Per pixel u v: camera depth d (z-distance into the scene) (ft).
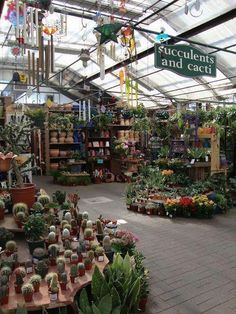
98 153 35.12
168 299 8.91
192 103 38.91
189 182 22.91
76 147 36.47
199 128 23.85
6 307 6.36
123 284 7.07
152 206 18.98
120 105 36.50
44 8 12.91
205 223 17.06
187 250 12.86
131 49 16.05
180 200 18.52
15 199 10.85
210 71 13.76
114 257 8.50
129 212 19.66
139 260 9.36
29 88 31.42
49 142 35.06
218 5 21.52
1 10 10.89
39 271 7.43
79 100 42.34
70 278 7.36
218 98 43.04
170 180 23.29
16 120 17.87
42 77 18.08
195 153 22.74
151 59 34.14
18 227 9.63
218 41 27.68
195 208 18.11
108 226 11.48
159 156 28.66
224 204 19.35
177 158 24.79
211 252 12.62
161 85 43.34
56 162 36.55
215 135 23.03
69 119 33.06
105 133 35.60
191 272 10.70
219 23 22.74
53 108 34.71
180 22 24.31
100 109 34.91
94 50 32.32
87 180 31.86
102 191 27.89
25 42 12.89
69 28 27.12
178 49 12.82
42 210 10.36
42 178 35.01
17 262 7.88
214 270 10.87
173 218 18.10
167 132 28.81
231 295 9.14
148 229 15.93
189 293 9.26
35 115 28.96
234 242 13.87
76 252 8.49
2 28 26.50
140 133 35.99
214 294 9.20
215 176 23.07
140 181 24.57
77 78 45.37
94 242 9.32
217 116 26.32
